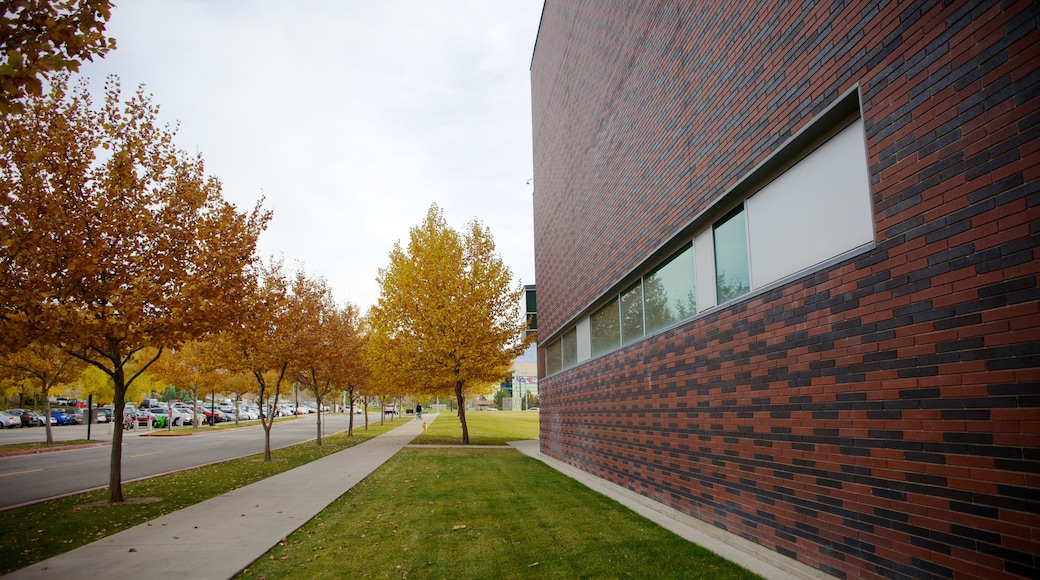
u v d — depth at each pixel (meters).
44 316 8.63
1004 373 3.29
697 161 7.48
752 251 6.38
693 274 8.00
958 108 3.62
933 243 3.80
